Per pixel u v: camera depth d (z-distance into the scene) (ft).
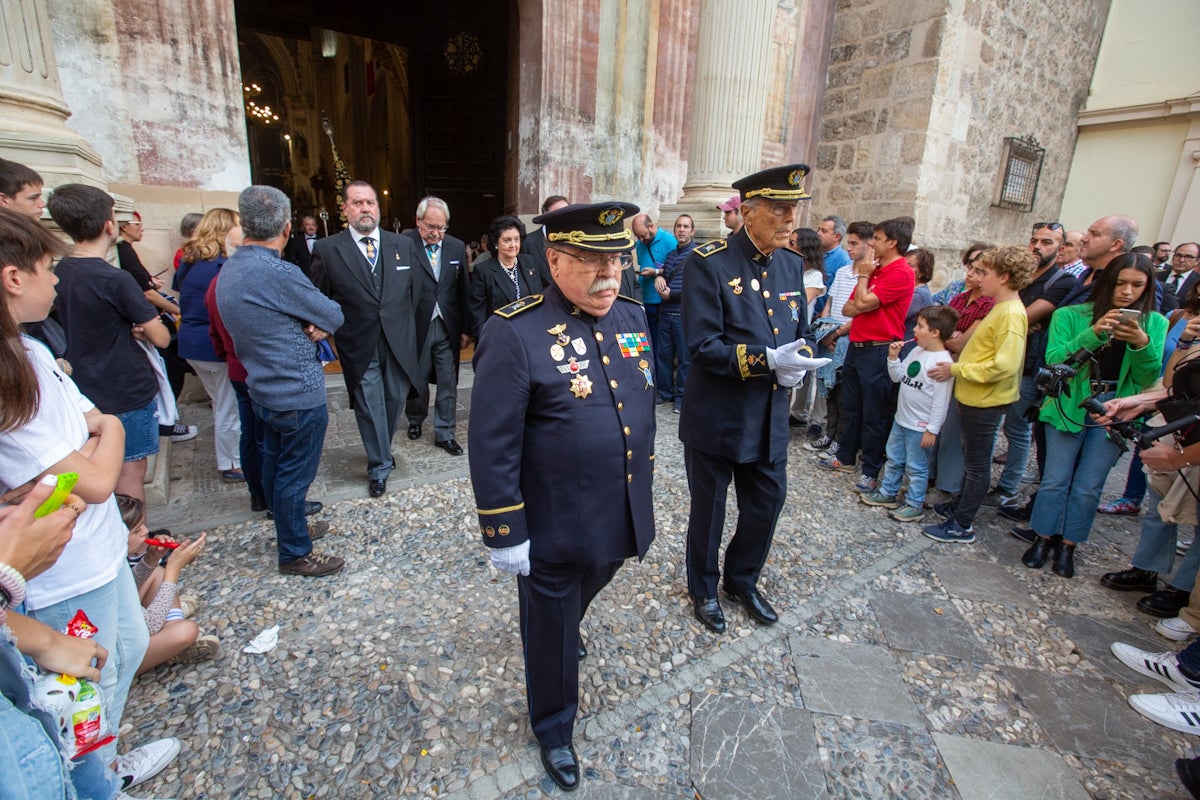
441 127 31.89
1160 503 8.95
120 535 4.69
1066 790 6.04
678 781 5.91
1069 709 7.13
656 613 8.44
